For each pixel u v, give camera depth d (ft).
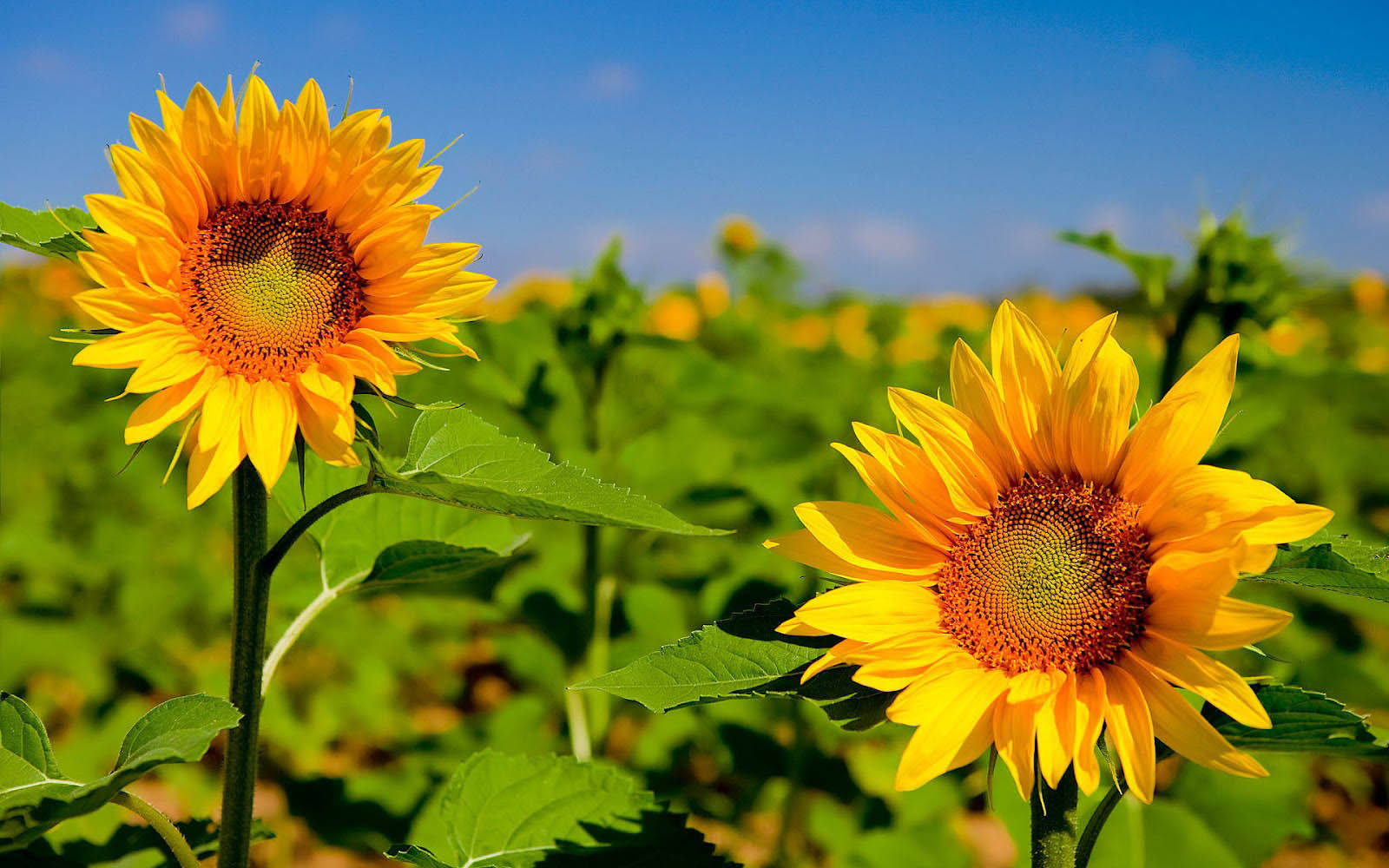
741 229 10.71
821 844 4.91
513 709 5.49
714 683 2.74
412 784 4.54
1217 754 2.53
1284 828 3.78
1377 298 9.35
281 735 5.99
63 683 6.22
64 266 12.03
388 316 2.86
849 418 7.52
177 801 5.78
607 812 3.30
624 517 2.63
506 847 3.25
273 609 5.19
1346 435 6.16
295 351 2.82
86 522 7.55
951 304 11.95
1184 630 2.59
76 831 3.71
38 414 8.88
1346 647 5.15
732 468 5.80
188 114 2.81
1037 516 2.76
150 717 2.66
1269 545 2.50
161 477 8.06
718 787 6.07
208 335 2.80
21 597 6.45
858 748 5.28
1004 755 2.61
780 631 2.75
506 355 5.01
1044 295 11.87
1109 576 2.70
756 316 9.89
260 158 2.85
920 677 2.68
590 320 5.01
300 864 5.45
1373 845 5.66
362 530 3.32
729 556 6.10
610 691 2.70
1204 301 4.07
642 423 5.22
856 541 2.84
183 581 6.72
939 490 2.82
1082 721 2.61
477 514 3.37
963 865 4.13
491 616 5.01
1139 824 3.75
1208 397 2.67
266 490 2.86
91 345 2.72
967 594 2.76
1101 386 2.76
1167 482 2.70
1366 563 2.64
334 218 2.89
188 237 2.81
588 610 4.89
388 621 6.97
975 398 2.84
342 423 2.74
